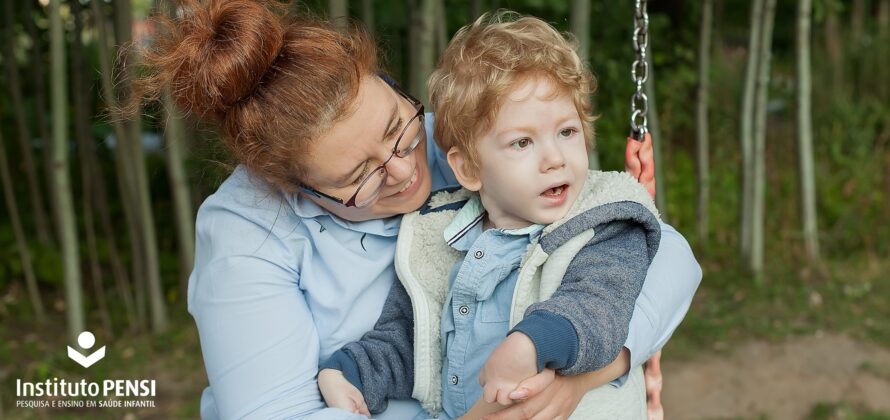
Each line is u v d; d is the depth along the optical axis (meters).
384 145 1.55
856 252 5.53
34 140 5.74
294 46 1.51
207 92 1.51
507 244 1.63
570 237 1.54
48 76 5.68
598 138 5.62
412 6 3.96
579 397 1.46
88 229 4.82
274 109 1.48
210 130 1.63
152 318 4.62
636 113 1.96
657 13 6.61
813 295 4.87
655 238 1.57
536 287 1.58
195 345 4.49
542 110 1.54
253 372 1.62
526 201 1.56
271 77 1.50
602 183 1.66
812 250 5.29
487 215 1.72
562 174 1.55
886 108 6.41
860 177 5.91
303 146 1.50
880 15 7.08
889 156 6.02
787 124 6.40
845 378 4.08
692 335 4.53
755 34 4.87
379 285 1.75
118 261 4.78
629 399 1.60
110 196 5.78
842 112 6.24
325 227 1.71
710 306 4.81
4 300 4.93
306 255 1.68
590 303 1.40
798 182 5.27
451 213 1.73
